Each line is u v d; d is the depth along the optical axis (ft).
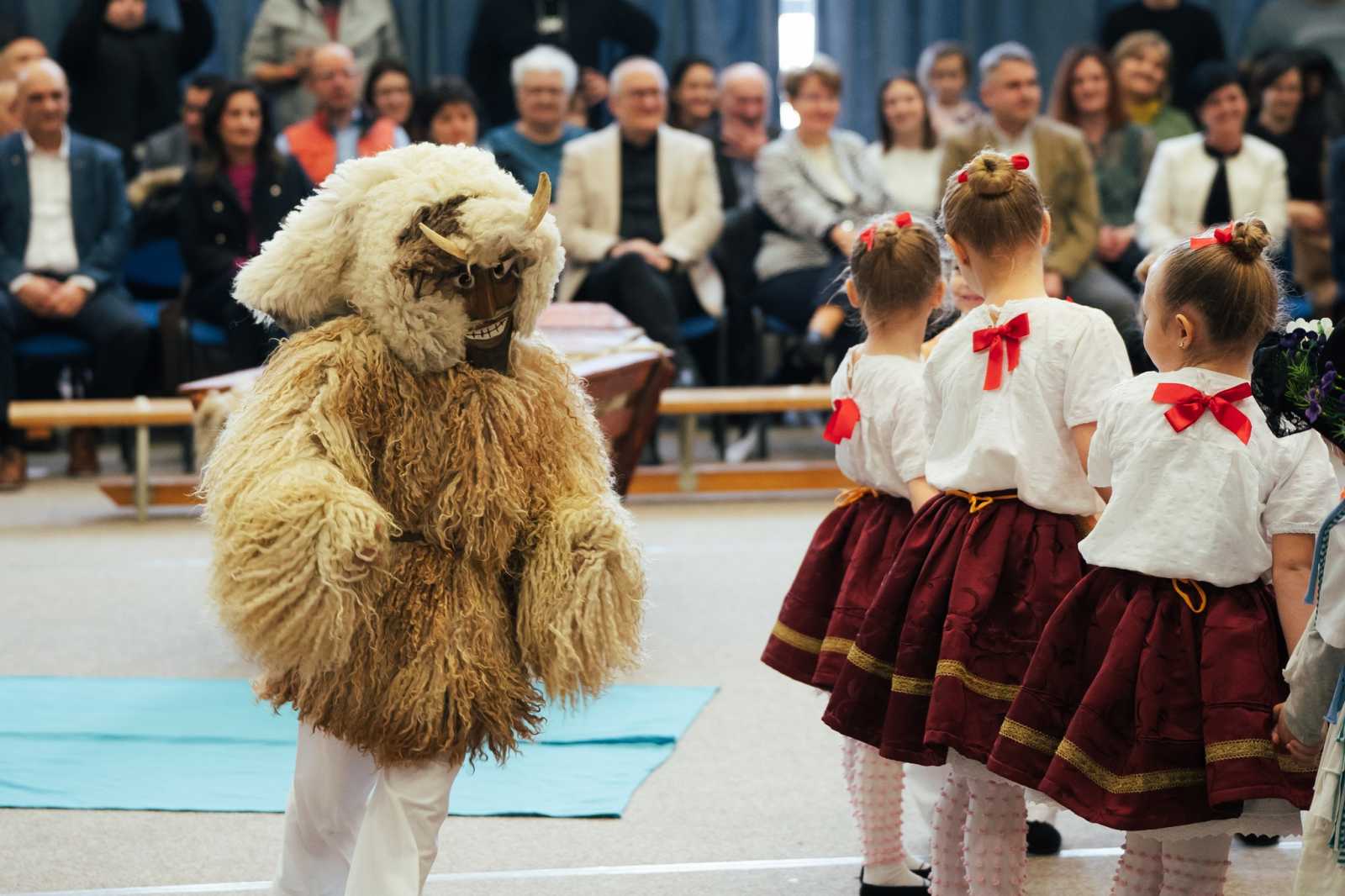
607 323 24.14
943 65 33.12
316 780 9.89
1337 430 8.71
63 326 30.81
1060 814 13.98
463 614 9.49
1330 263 31.45
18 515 27.86
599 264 30.50
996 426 10.41
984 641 10.15
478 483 9.53
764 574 23.06
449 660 9.36
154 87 34.17
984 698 10.06
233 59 36.35
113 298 30.83
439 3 36.35
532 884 12.13
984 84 29.58
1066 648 9.59
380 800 9.41
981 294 11.13
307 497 8.96
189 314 30.68
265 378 9.67
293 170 30.86
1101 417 9.86
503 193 9.76
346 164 9.87
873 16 37.11
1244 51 36.52
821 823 13.48
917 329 12.00
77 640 19.38
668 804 13.91
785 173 30.94
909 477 11.34
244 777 14.39
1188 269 9.46
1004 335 10.45
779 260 31.19
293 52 34.35
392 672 9.41
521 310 9.82
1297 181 32.35
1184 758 9.13
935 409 10.94
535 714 9.87
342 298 9.87
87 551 24.80
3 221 30.58
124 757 14.90
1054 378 10.32
